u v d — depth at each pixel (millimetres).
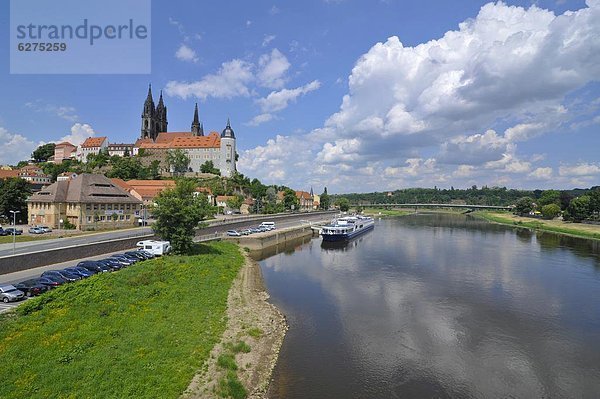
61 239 61438
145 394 21453
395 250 86250
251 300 43688
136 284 38594
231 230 92000
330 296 47688
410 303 44844
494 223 176500
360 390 25734
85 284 34594
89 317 29453
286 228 114062
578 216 143375
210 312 35938
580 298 47094
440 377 27812
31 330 25656
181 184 60062
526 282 54906
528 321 39188
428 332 36125
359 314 40906
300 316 40156
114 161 183750
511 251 84000
